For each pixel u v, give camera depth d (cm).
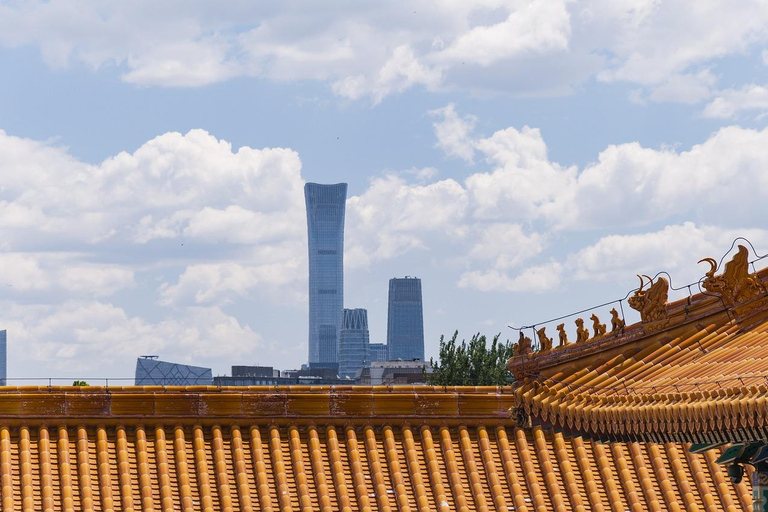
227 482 4419
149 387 4572
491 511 4491
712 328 3541
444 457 4647
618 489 4581
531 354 3956
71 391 4509
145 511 4281
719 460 3594
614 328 3728
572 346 3812
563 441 4731
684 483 4572
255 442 4572
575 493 4553
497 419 4781
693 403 2873
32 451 4397
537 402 3647
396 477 4541
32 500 4231
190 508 4316
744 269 3472
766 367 2977
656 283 3650
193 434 4562
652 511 4503
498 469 4638
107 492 4306
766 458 3488
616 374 3562
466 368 12181
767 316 3434
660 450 4694
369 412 4712
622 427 3167
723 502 4506
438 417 4750
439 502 4481
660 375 3362
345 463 4584
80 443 4434
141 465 4412
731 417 2733
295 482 4472
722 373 3094
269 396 4656
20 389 4469
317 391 4688
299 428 4656
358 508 4428
